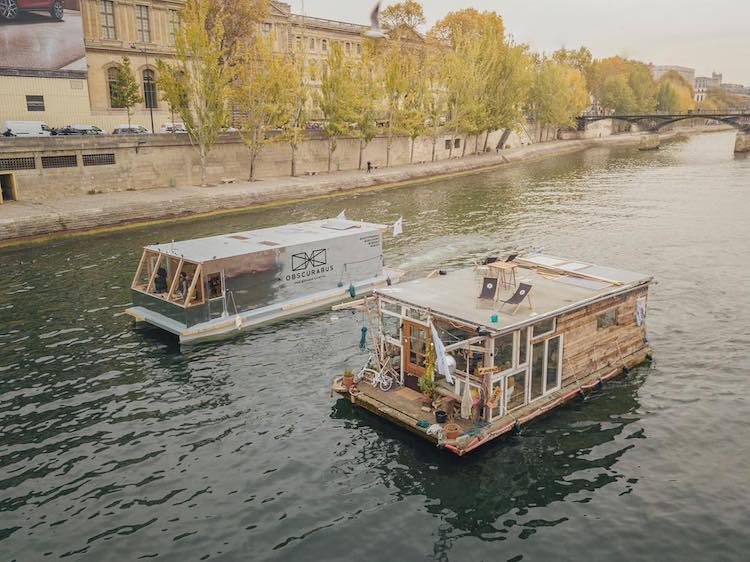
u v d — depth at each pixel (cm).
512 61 8750
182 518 1239
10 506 1283
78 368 1947
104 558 1131
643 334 1923
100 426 1602
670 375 1827
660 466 1388
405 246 3494
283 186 5231
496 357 1441
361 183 5991
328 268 2514
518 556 1123
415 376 1606
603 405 1647
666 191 5625
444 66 8019
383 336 1672
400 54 8388
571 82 12812
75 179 4503
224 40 6188
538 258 2064
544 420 1571
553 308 1550
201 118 5050
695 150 10862
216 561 1120
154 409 1686
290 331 2212
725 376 1819
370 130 6500
